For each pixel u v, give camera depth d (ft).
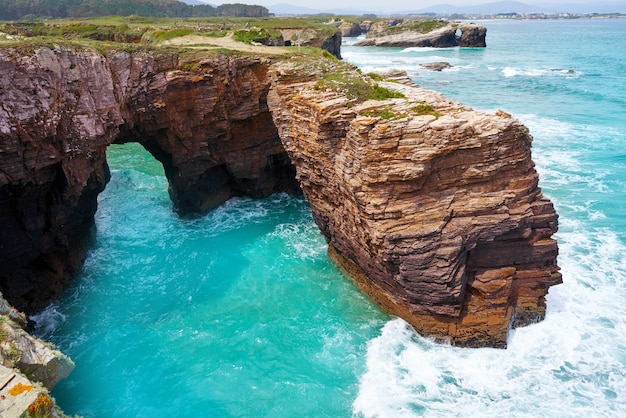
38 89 77.30
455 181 72.13
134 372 73.05
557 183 136.98
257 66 112.06
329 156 84.53
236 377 71.82
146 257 104.63
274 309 87.04
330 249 102.68
